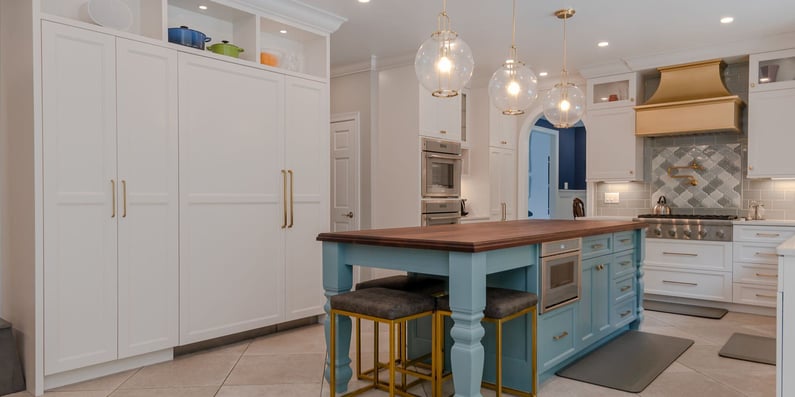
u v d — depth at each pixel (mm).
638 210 5773
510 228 3209
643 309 4441
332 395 2611
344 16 4250
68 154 2830
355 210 5805
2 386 2754
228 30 3971
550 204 9141
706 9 4031
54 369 2793
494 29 4535
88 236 2912
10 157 2951
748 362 3285
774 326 4223
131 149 3086
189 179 3369
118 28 3129
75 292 2867
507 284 2848
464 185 6570
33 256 2734
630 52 5230
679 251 5031
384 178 5637
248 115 3707
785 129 4648
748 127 4836
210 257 3488
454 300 2309
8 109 2967
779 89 4668
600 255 3504
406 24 4441
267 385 2889
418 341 3188
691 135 5449
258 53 3811
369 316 2398
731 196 5242
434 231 2971
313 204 4156
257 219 3764
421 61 2924
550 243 2820
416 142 5387
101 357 2969
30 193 2750
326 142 4262
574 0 3855
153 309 3197
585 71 5777
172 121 3277
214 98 3506
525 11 4094
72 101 2840
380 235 2699
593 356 3375
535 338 2658
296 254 4023
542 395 2723
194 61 3395
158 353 3273
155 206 3199
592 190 5996
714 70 5031
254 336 3875
